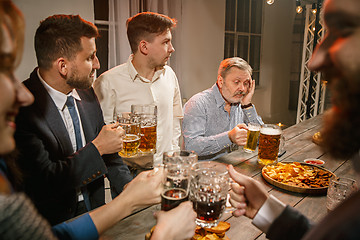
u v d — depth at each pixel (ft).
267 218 2.49
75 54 4.04
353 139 1.27
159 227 2.29
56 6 9.74
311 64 1.32
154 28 5.56
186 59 15.66
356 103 1.19
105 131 4.16
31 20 9.29
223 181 2.61
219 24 17.21
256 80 23.35
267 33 22.75
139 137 4.60
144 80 6.07
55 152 4.14
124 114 4.56
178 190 2.56
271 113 24.79
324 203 3.76
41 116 4.01
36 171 3.85
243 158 5.47
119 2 11.70
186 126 6.54
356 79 1.13
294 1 24.43
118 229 3.11
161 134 6.50
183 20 14.57
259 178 4.56
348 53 1.13
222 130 7.00
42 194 3.95
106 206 2.63
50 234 1.60
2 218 1.38
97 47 12.52
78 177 3.98
